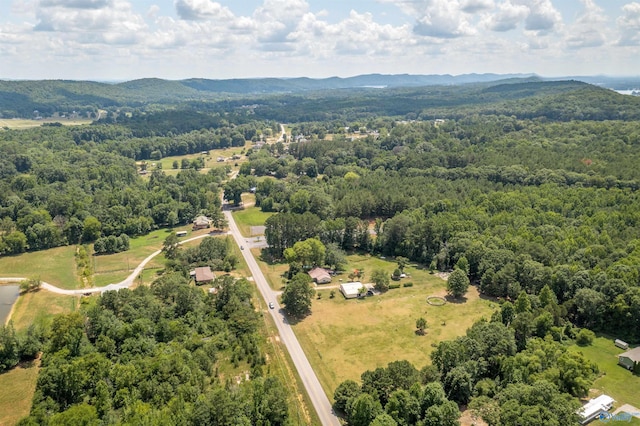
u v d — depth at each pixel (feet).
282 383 345.72
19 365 364.38
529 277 466.29
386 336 415.44
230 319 420.77
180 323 402.93
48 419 281.74
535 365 324.39
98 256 620.90
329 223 636.07
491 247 528.22
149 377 320.91
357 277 544.21
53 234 650.43
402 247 605.31
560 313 406.41
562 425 260.83
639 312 394.32
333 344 404.36
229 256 581.53
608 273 440.45
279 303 483.92
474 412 292.81
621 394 326.44
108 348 356.18
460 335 413.80
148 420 269.03
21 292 507.71
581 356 334.85
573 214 608.19
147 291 442.09
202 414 277.85
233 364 366.84
